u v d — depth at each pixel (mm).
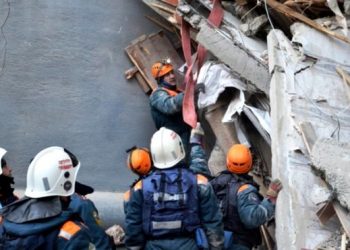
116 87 7582
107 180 7527
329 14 6117
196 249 4430
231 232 4832
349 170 4949
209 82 6379
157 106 6484
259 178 6152
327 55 5855
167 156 4566
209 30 6480
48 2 7480
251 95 6270
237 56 6242
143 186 4473
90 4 7543
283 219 5031
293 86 5672
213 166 6387
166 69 6629
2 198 4891
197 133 6168
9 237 3555
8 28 7434
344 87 5715
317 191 5051
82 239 3613
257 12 6531
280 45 5902
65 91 7512
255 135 6293
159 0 7246
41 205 3643
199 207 4449
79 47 7523
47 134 7484
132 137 7598
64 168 3830
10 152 7438
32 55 7465
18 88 7457
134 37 7586
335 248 4816
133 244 4527
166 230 4395
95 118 7555
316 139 5309
